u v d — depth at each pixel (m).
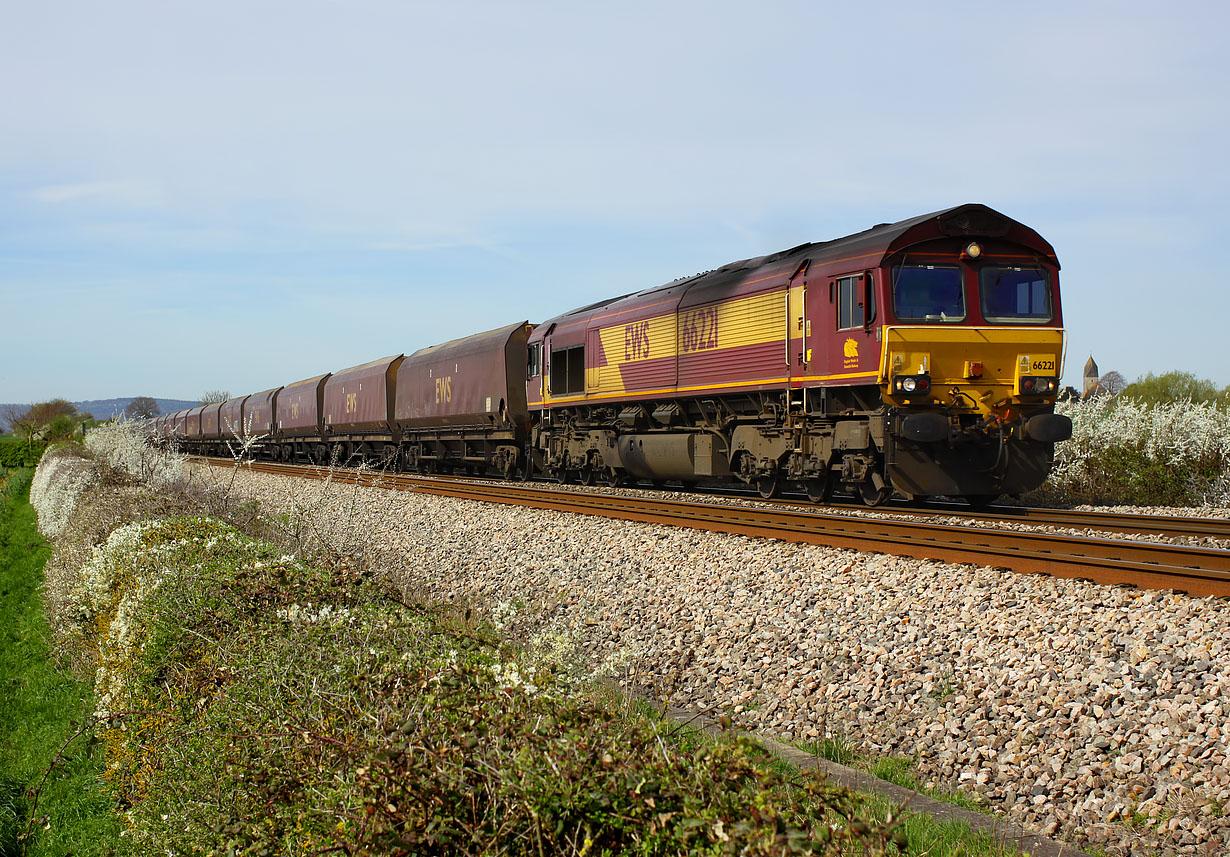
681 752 3.26
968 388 13.90
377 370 36.03
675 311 18.95
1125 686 5.80
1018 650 6.70
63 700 9.28
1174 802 4.71
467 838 2.92
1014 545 10.20
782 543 10.91
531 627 9.18
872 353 13.87
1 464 61.56
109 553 9.29
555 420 24.56
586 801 2.88
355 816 3.12
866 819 4.05
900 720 6.18
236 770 4.16
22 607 14.52
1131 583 7.68
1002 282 14.11
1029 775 5.27
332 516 16.91
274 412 46.88
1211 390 34.00
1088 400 19.45
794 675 7.13
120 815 6.13
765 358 16.34
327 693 4.07
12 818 6.67
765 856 2.52
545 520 14.89
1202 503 16.47
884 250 13.73
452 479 26.31
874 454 14.28
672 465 19.47
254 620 5.93
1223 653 5.94
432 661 4.22
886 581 8.77
